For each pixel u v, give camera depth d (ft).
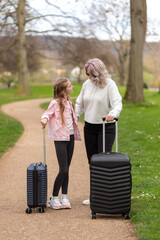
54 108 15.66
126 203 14.03
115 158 14.02
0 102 97.71
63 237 12.33
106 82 15.39
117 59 184.96
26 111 71.10
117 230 12.82
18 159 26.81
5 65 188.96
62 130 15.51
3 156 27.89
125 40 154.10
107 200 14.03
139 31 70.69
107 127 15.61
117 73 191.01
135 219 13.51
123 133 38.55
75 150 30.17
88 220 14.02
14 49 136.67
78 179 20.65
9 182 20.31
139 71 71.56
